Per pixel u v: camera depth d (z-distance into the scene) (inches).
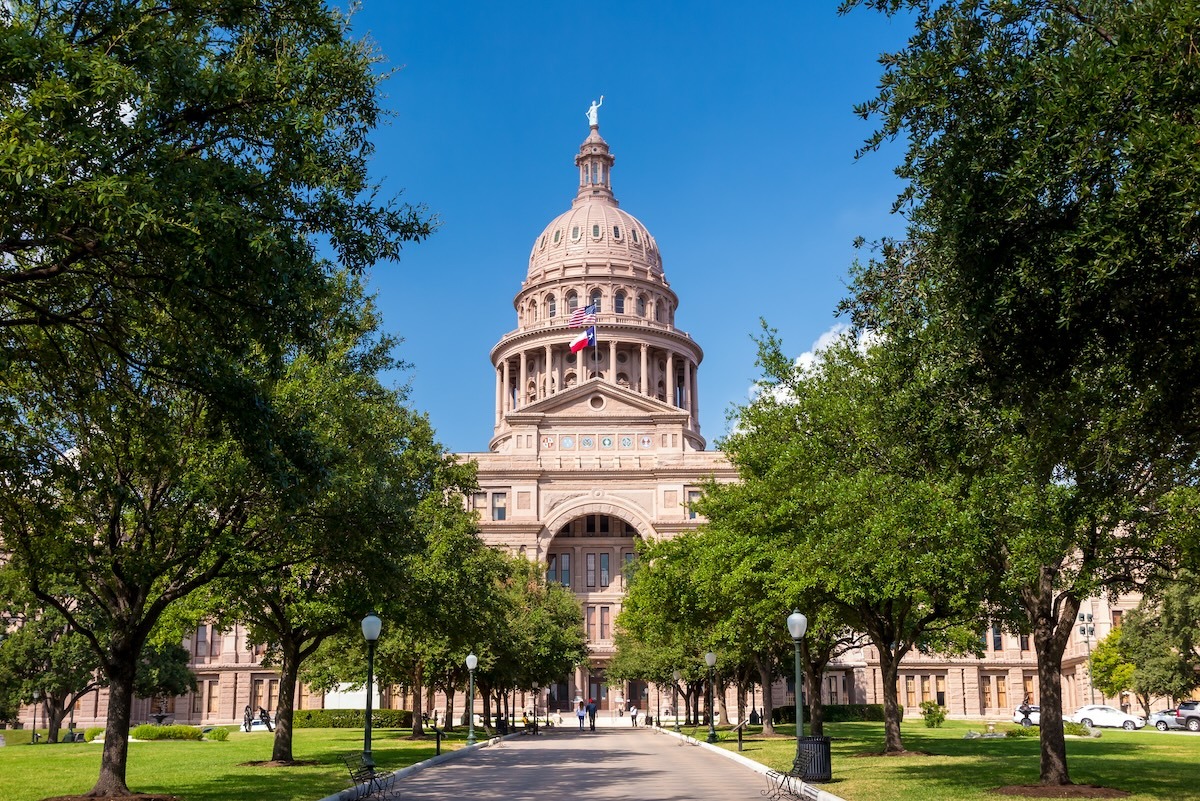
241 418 732.0
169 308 713.0
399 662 2034.9
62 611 901.2
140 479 953.5
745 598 1386.6
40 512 797.2
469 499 4119.1
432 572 1396.4
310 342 713.6
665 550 1939.0
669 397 5118.1
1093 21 583.5
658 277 5482.3
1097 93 525.3
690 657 2402.8
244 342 722.2
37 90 551.8
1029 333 625.9
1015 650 4062.5
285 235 645.3
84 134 562.9
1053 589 941.8
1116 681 3002.0
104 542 938.1
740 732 1486.2
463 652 1983.3
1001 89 574.2
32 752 1545.3
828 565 1096.2
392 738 2087.8
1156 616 2647.6
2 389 789.2
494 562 1982.0
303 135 657.0
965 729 2389.3
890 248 935.0
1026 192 551.5
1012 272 599.2
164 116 634.8
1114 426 706.2
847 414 1151.6
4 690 2409.0
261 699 3786.9
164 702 3757.4
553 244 5595.5
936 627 1459.2
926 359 833.5
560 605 3016.7
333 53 674.2
